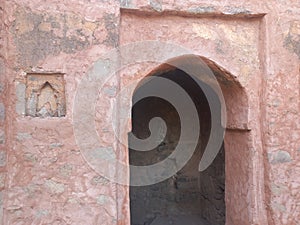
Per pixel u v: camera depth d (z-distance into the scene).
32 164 2.64
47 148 2.68
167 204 5.21
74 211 2.70
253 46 3.27
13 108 2.62
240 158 3.43
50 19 2.71
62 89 2.74
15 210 2.58
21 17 2.66
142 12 2.97
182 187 5.25
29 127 2.65
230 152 3.60
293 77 3.25
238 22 3.25
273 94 3.20
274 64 3.21
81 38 2.76
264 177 3.23
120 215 2.84
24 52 2.66
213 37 3.18
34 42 2.68
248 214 3.28
